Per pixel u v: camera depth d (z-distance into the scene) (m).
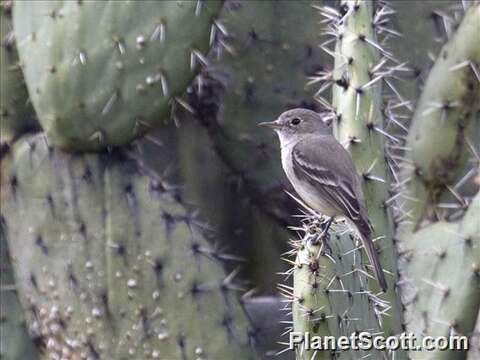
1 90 11.87
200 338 10.94
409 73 13.26
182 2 10.67
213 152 15.08
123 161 11.15
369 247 9.70
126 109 10.91
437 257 10.95
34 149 11.43
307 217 10.89
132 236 11.02
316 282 8.87
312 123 11.15
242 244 15.30
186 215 11.09
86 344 11.30
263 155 13.08
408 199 11.80
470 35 11.52
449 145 11.73
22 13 11.27
